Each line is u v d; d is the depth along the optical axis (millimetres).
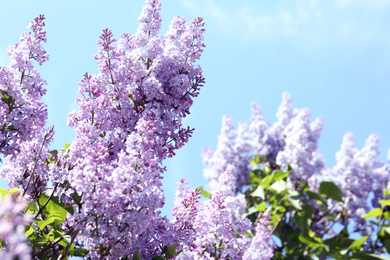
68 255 3799
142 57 4387
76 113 4059
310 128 10320
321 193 9539
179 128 4309
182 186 4398
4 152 4027
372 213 9398
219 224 4113
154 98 4312
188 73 4523
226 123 10766
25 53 4047
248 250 4492
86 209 3184
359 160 10586
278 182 9203
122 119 4125
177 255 3990
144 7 4570
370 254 8859
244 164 10570
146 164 3475
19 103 4027
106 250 3314
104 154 3373
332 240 9141
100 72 4234
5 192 3723
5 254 1721
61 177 3781
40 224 3787
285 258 9109
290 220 9719
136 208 3312
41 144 4035
